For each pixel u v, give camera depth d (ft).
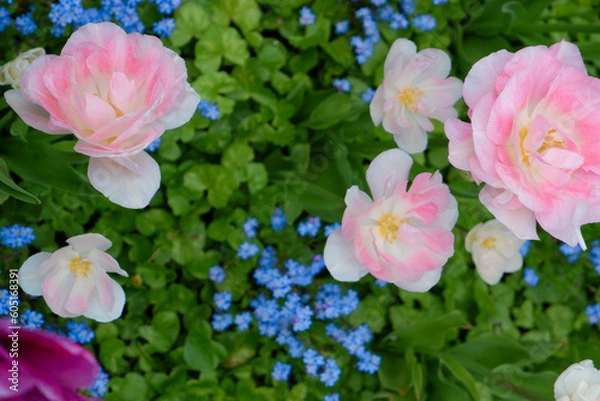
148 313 2.60
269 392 2.58
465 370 2.50
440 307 2.76
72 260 2.18
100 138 1.91
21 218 2.48
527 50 1.98
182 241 2.60
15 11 2.56
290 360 2.62
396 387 2.64
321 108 2.68
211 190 2.61
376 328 2.70
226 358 2.59
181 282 2.65
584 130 1.99
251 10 2.68
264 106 2.69
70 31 2.50
